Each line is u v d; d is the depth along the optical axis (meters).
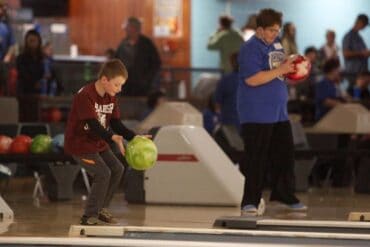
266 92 16.88
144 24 36.72
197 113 22.14
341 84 29.86
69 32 37.09
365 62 31.08
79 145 14.81
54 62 27.97
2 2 29.94
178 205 19.39
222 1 36.38
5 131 25.02
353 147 26.36
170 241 12.85
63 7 37.28
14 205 19.53
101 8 37.22
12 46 27.92
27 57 26.62
